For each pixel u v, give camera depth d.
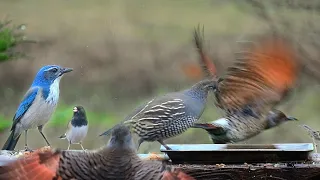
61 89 23.44
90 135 18.12
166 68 23.34
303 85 15.73
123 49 24.23
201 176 7.73
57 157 4.88
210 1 18.62
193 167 7.74
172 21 24.36
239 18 22.22
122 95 23.03
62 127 17.08
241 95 9.44
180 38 23.84
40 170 4.79
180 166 7.83
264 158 8.01
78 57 24.28
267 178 7.75
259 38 8.77
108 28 24.69
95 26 24.92
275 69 8.73
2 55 12.06
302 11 14.81
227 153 8.01
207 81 10.23
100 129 18.83
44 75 11.55
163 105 10.33
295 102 16.30
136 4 24.80
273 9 14.67
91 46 24.48
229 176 7.76
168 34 24.14
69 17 25.08
